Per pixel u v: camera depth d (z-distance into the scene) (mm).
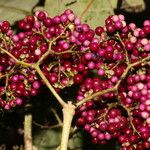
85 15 310
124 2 313
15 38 265
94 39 262
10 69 266
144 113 255
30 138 307
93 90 257
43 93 310
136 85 260
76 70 260
